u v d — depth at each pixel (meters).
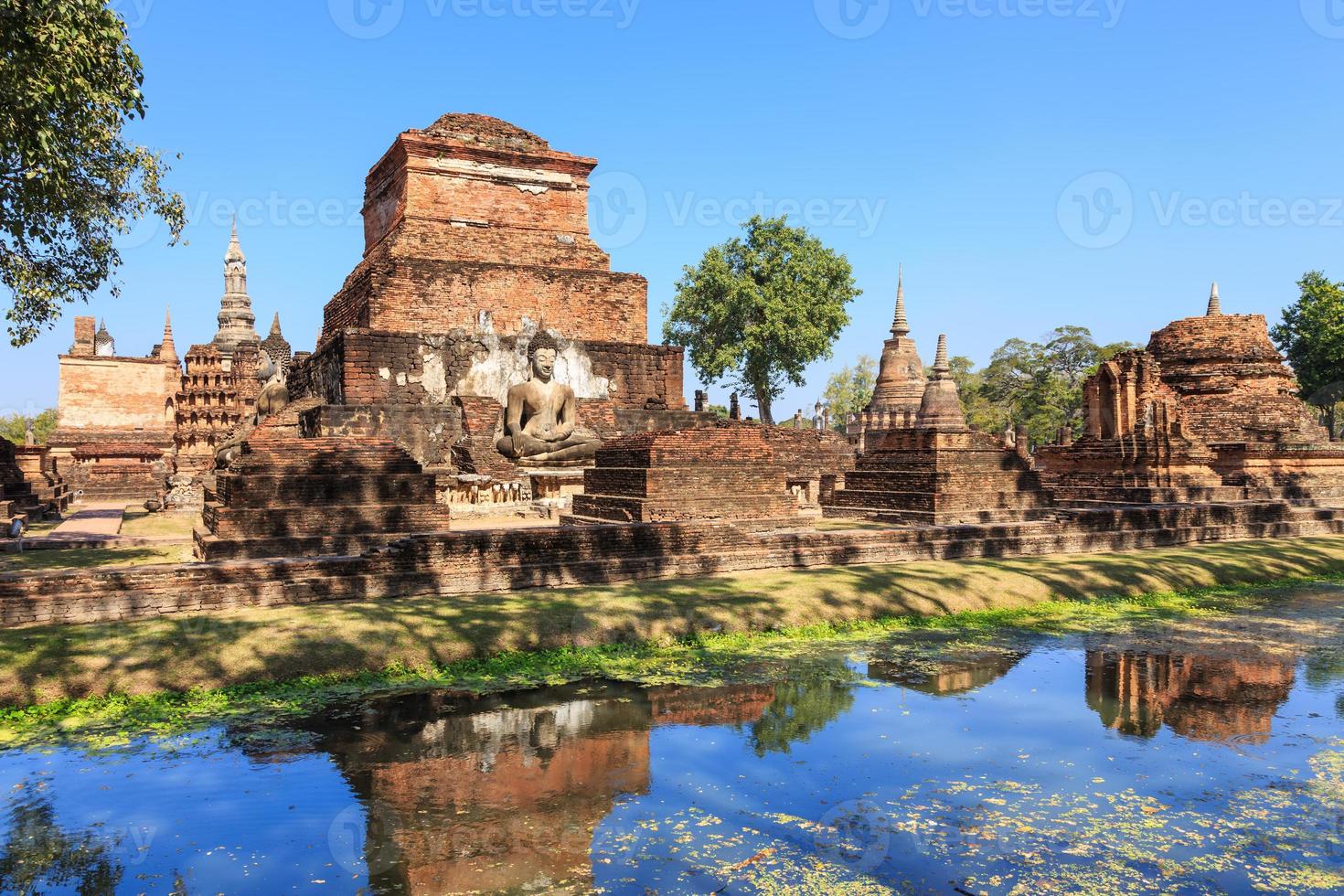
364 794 8.27
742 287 53.78
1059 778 8.77
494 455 26.80
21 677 10.23
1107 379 29.84
